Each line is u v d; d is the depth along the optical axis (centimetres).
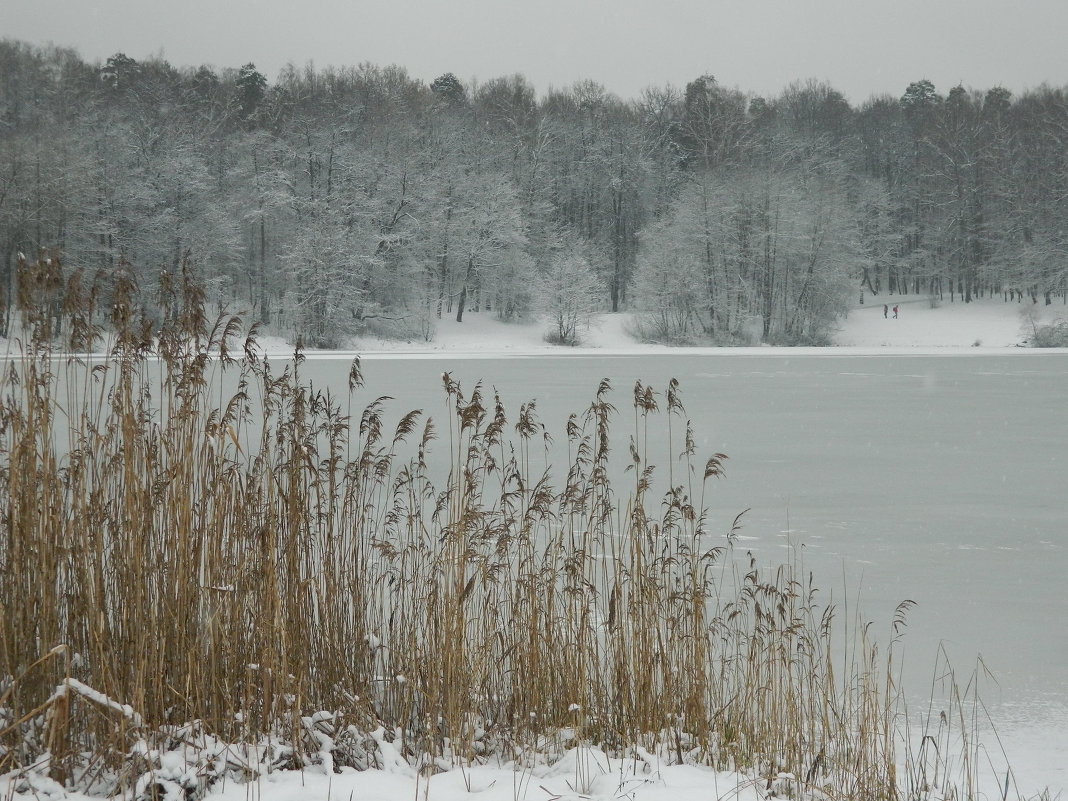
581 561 639
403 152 7794
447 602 556
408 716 537
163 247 6372
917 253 10050
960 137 10344
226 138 8138
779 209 8206
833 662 789
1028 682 763
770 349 7300
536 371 4506
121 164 6750
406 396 3062
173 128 7319
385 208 7475
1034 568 1115
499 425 624
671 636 616
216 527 534
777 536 1266
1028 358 6081
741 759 546
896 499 1541
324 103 8219
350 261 6731
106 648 476
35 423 510
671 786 479
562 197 9725
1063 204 9462
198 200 6950
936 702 721
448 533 594
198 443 573
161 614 493
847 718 646
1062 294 9162
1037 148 10056
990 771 602
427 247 7819
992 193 9831
